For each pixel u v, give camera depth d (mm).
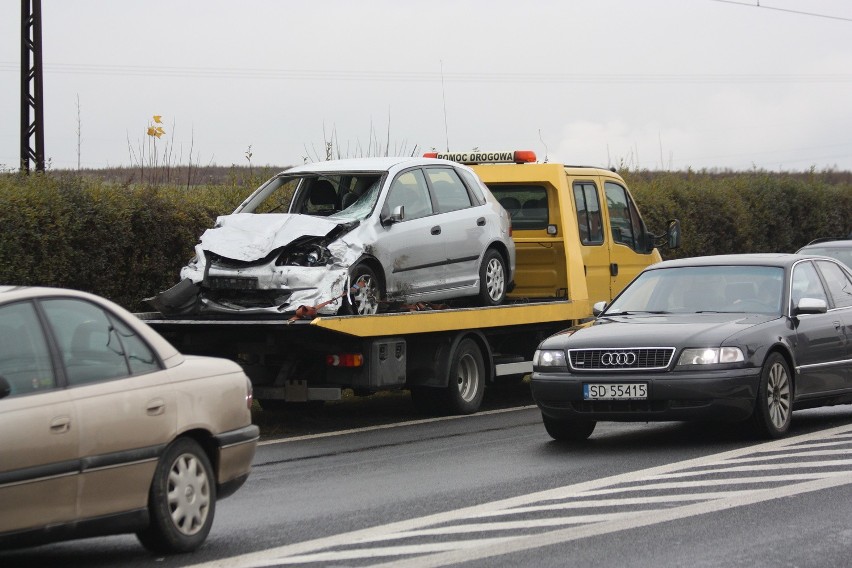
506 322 20969
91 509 9375
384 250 18781
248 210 19594
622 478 13453
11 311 9273
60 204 21188
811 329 16891
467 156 23672
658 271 18125
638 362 15375
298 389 18328
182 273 18531
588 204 23938
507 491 12852
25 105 30172
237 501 12703
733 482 12977
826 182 53031
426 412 20500
